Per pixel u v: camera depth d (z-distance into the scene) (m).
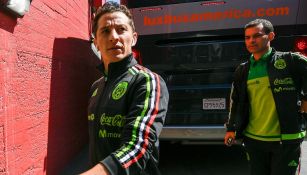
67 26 4.43
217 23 4.30
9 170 2.68
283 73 2.66
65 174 4.11
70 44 4.58
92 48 5.96
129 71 1.45
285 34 4.15
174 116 4.32
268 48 2.75
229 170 4.61
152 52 4.45
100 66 1.62
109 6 1.53
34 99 3.26
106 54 1.50
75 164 4.47
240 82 2.92
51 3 3.76
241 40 4.28
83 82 5.29
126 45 1.49
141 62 4.47
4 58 2.59
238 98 3.00
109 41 1.47
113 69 1.48
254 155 2.91
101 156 1.41
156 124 1.29
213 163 4.96
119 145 1.36
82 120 5.22
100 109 1.46
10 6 2.53
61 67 4.15
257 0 4.20
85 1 5.59
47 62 3.63
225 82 4.30
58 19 4.02
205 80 4.33
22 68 2.96
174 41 4.41
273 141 2.71
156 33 4.43
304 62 2.62
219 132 4.18
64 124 4.28
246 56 4.27
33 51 3.22
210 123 4.24
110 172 1.15
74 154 4.75
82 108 5.21
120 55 1.47
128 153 1.19
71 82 4.61
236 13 4.26
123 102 1.38
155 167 1.33
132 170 1.19
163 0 4.39
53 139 3.84
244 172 4.52
